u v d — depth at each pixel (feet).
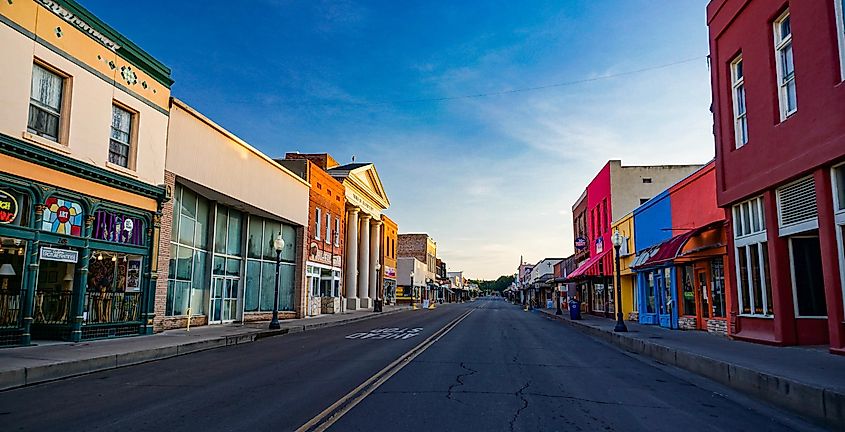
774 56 45.16
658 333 63.67
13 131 43.80
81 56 50.83
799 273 43.93
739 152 50.44
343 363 42.01
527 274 387.55
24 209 45.75
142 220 58.95
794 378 27.96
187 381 33.65
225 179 75.25
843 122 35.91
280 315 98.07
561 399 28.55
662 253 65.72
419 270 274.77
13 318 44.80
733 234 52.65
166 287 62.90
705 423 23.91
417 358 45.14
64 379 34.73
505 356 47.47
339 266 134.31
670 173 108.88
